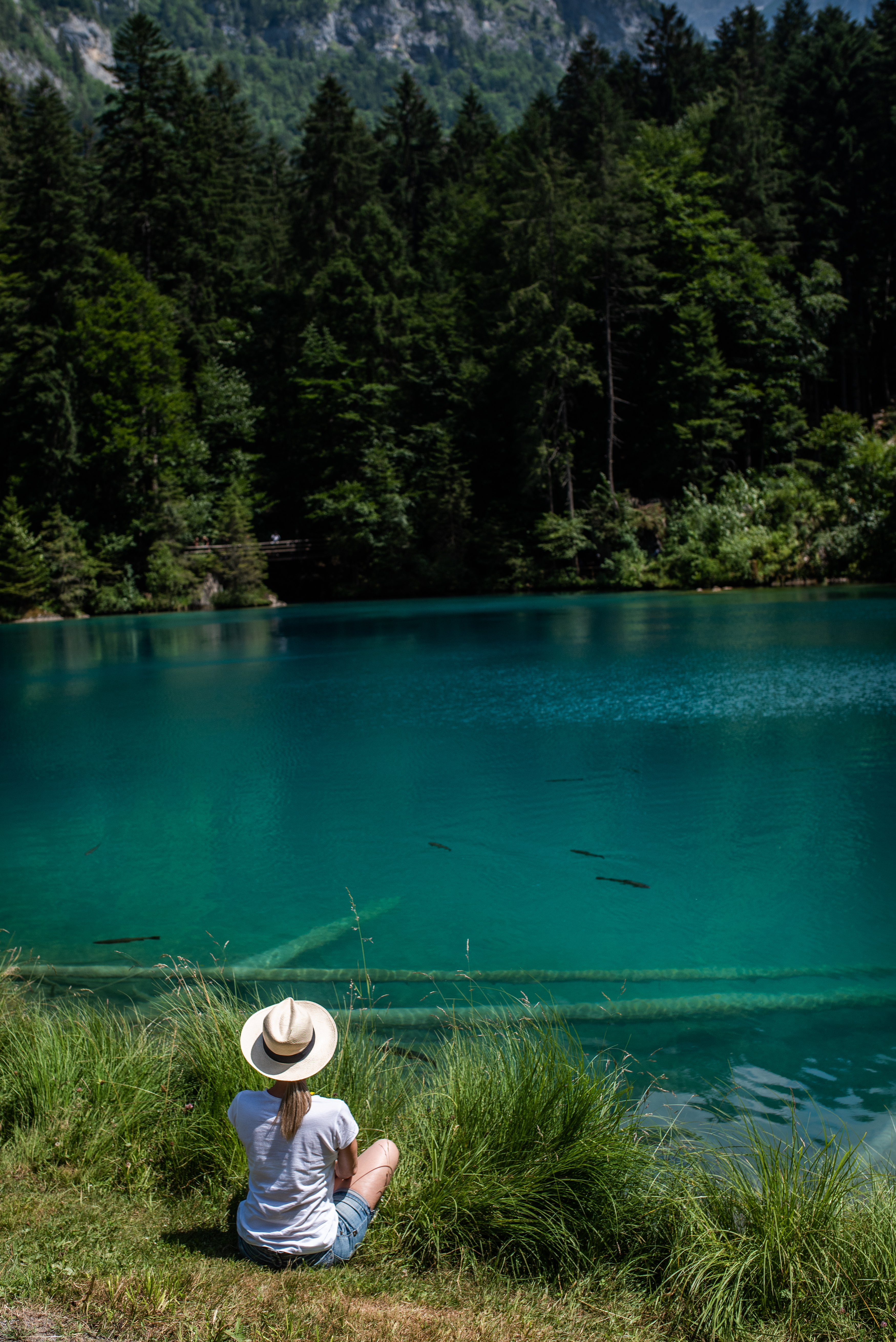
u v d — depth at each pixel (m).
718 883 7.59
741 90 56.38
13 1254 2.89
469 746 12.73
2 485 47.69
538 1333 2.68
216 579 48.75
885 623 24.56
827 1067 4.63
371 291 50.31
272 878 8.02
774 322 48.44
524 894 7.50
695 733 12.83
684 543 44.56
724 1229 3.11
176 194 53.00
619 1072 4.34
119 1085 4.09
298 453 53.44
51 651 28.36
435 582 49.59
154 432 49.38
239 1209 3.03
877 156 51.59
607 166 48.31
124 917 7.18
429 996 5.64
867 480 41.25
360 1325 2.61
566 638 24.95
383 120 70.62
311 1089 3.90
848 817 9.16
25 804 10.64
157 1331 2.50
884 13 59.72
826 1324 2.81
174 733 14.41
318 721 14.94
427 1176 3.44
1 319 48.25
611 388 47.94
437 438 50.72
